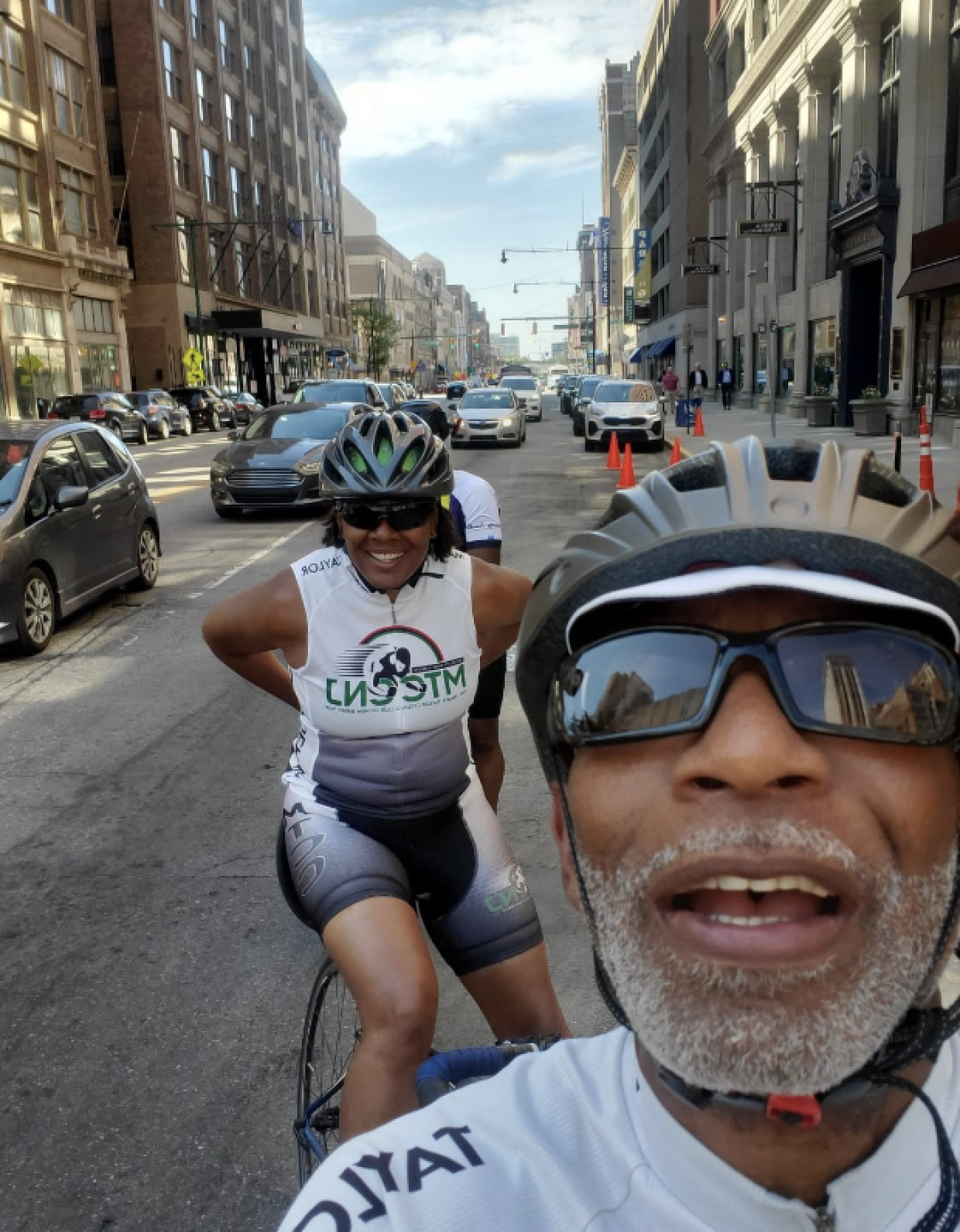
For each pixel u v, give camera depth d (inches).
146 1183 98.6
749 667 30.5
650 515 34.6
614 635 32.5
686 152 2149.4
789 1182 32.9
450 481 91.0
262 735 229.6
